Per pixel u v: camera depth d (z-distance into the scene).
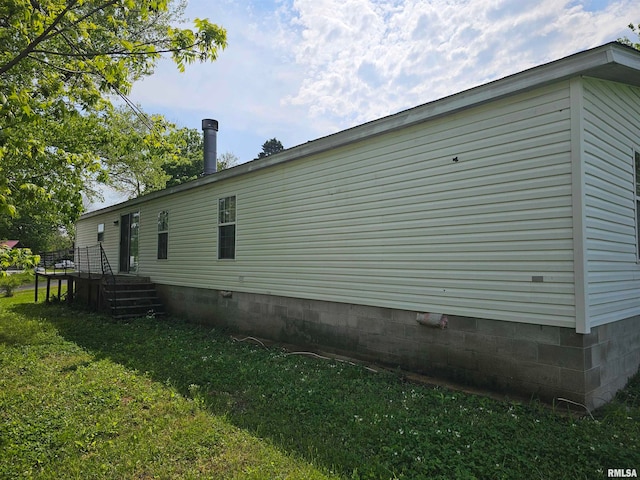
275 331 7.43
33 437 3.30
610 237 4.28
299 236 7.00
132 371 5.18
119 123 11.02
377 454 3.04
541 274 4.03
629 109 4.85
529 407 3.87
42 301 14.46
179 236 10.33
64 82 5.50
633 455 2.92
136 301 10.65
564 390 3.87
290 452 3.07
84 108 5.79
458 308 4.72
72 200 4.85
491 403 4.02
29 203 4.80
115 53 5.00
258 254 7.88
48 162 5.15
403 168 5.39
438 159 4.98
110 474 2.76
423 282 5.10
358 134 5.88
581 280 3.74
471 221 4.62
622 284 4.53
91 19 6.40
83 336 7.55
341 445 3.19
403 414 3.75
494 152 4.44
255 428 3.51
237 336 7.90
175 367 5.38
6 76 5.64
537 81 4.02
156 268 11.20
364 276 5.86
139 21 9.74
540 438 3.25
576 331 3.77
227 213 8.77
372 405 3.98
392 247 5.49
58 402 4.08
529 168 4.15
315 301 6.67
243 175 8.33
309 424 3.60
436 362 4.96
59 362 5.70
